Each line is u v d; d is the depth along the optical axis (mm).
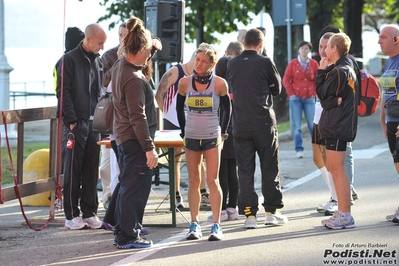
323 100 20031
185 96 19547
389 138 21500
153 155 17922
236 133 20719
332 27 23469
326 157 20406
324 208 22531
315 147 22500
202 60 19031
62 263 17391
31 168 25578
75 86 21094
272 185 20891
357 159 34562
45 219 22797
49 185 22469
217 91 19328
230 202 22422
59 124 21344
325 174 22438
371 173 30109
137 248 18609
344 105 19875
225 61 22500
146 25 30375
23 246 19359
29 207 25516
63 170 23047
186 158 19609
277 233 19922
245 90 20547
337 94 19781
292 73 36000
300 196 25922
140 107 17781
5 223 22688
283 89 54094
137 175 18328
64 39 22203
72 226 21406
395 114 21016
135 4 53781
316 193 26375
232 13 53656
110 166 24344
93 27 21266
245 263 16797
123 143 18234
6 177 32406
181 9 30391
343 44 20047
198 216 21422
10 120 21141
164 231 20844
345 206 20172
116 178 23625
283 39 54344
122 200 18500
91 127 21438
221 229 20109
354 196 24156
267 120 20562
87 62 21344
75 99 21141
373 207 23062
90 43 21312
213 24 55500
